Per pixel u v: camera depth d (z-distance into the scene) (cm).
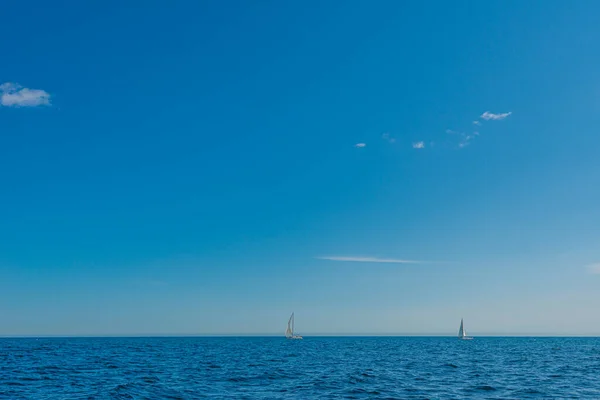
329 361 6931
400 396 3244
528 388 3678
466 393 3400
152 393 3347
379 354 9188
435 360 7188
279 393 3378
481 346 14750
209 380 4184
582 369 5488
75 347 12694
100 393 3334
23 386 3712
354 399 3108
